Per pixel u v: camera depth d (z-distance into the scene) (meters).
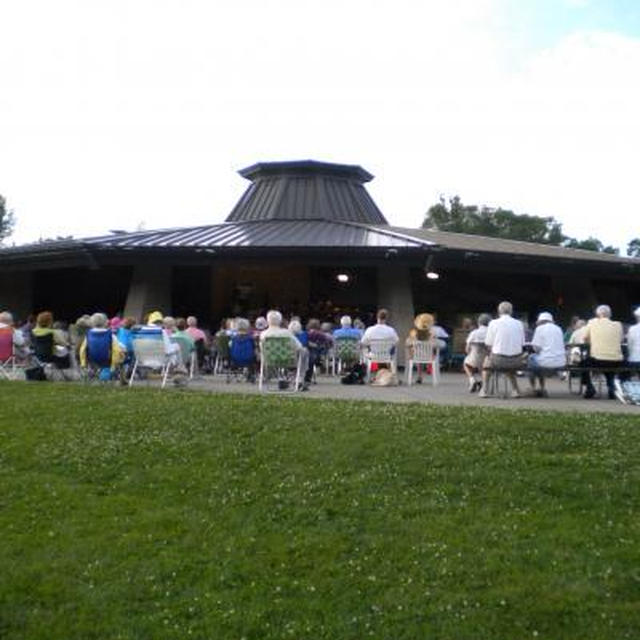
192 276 27.38
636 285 29.73
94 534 6.25
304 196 29.28
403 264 22.02
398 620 5.01
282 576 5.57
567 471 7.31
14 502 6.92
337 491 6.95
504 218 72.81
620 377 13.87
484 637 4.82
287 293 28.00
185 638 4.88
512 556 5.72
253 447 8.16
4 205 79.38
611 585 5.33
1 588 5.45
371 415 9.52
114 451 8.15
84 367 14.40
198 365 18.25
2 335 14.59
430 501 6.71
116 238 22.94
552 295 27.75
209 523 6.41
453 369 21.70
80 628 5.00
